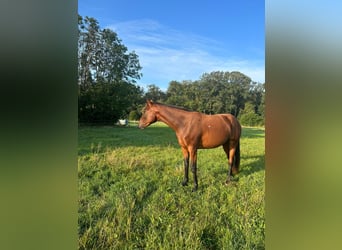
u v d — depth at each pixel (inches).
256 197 106.2
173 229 89.1
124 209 98.3
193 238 86.0
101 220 92.4
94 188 113.7
